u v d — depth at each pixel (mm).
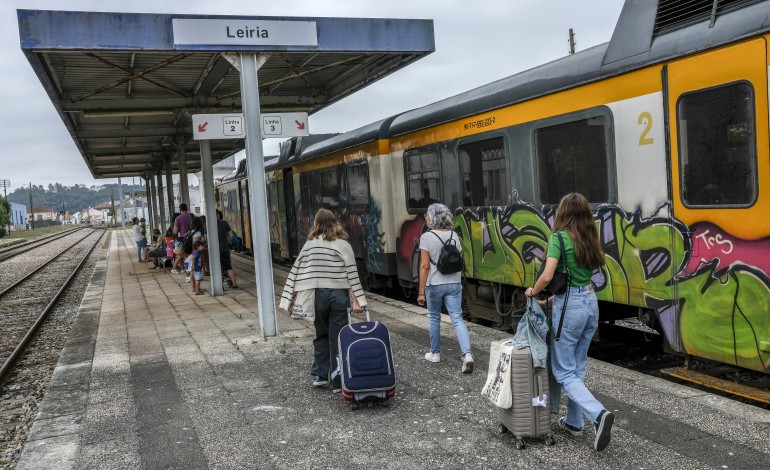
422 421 4945
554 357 4273
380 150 10992
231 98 14094
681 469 3830
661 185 5500
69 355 7867
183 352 7734
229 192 27375
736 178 4820
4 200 86188
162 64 10367
